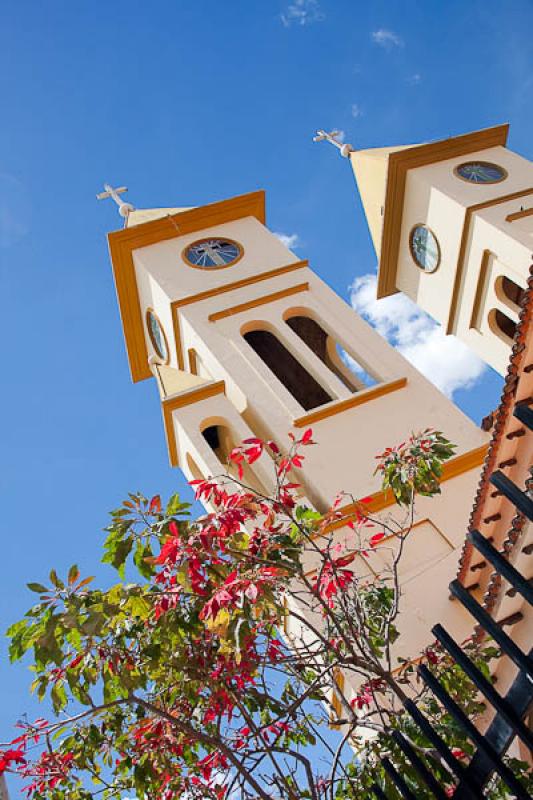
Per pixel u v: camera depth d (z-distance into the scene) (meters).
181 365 28.89
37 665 8.04
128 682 8.09
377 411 22.39
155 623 8.55
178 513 8.52
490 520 11.91
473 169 30.75
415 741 8.27
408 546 18.34
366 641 8.43
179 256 30.45
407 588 17.17
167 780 9.16
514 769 7.84
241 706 8.64
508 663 10.59
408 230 31.64
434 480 10.97
